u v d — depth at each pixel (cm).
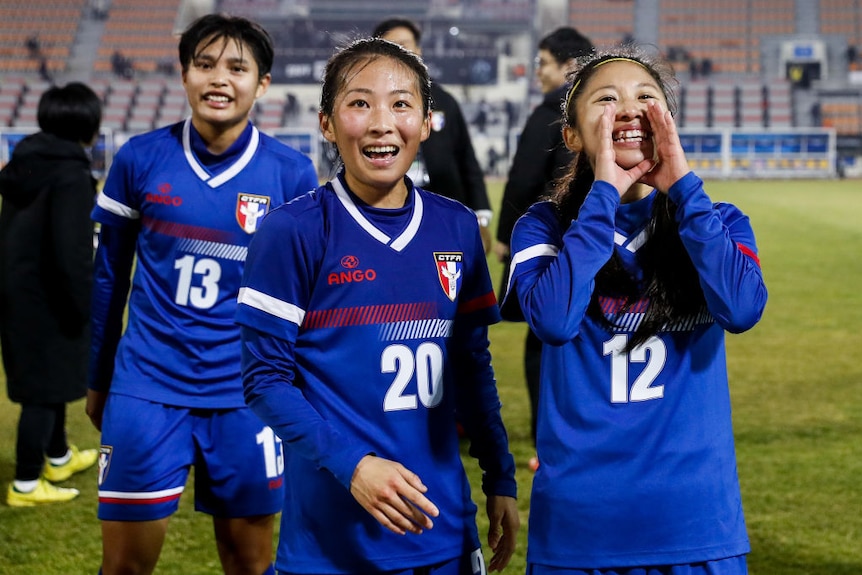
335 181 209
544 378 209
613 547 196
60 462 454
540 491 204
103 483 280
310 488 204
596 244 195
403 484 183
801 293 1009
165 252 290
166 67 3297
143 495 277
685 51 3394
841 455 489
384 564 202
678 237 200
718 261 192
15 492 424
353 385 204
